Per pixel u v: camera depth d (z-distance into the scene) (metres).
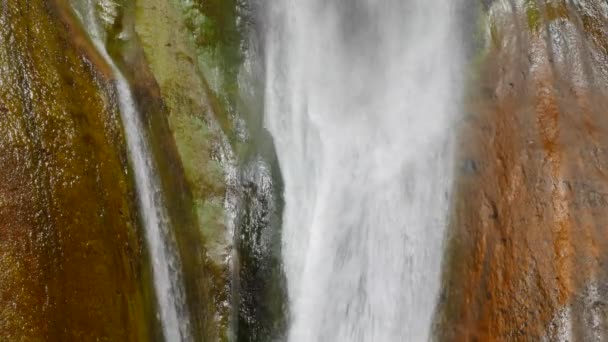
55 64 5.72
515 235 7.01
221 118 7.12
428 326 7.02
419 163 7.86
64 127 5.54
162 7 7.09
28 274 4.98
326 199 7.54
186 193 6.55
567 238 6.75
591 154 7.33
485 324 6.74
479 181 7.52
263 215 7.03
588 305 6.40
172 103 6.77
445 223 7.41
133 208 5.86
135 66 6.57
